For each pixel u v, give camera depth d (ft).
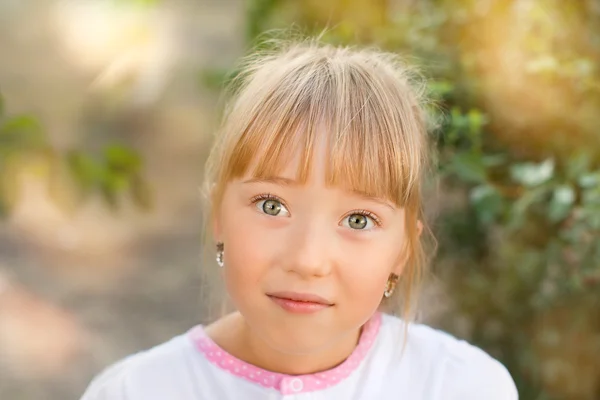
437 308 7.08
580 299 6.26
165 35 18.72
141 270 13.82
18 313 12.17
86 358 11.07
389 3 7.36
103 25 16.52
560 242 6.08
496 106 6.33
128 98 17.51
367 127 3.71
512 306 6.73
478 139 5.83
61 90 17.07
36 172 5.68
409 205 4.00
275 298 3.60
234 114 3.98
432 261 6.57
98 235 15.05
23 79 17.28
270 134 3.64
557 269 6.20
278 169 3.61
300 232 3.58
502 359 6.89
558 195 5.49
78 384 10.44
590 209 5.42
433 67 6.32
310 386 4.05
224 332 4.27
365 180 3.63
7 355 11.00
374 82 3.90
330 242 3.60
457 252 7.01
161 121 18.47
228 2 19.97
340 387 4.11
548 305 6.33
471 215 6.93
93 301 12.67
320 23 7.61
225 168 3.85
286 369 4.09
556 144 6.19
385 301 4.86
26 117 5.60
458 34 6.69
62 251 14.35
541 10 6.25
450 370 4.33
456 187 6.91
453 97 6.40
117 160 5.90
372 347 4.31
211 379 4.14
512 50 6.34
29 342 11.32
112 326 11.97
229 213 3.73
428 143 5.28
